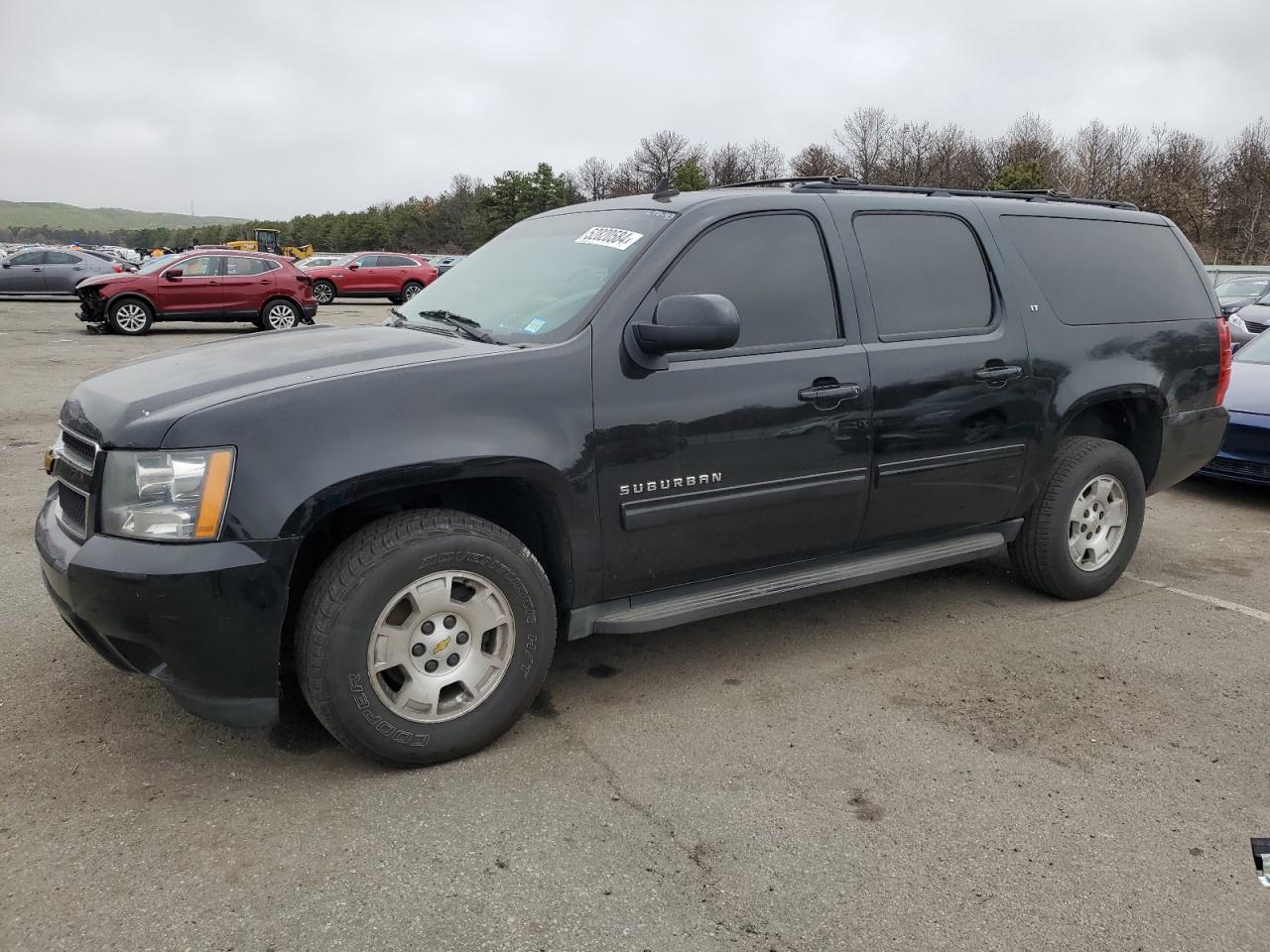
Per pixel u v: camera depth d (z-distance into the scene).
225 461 2.55
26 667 3.50
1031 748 3.12
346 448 2.64
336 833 2.57
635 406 3.10
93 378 3.17
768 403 3.34
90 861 2.42
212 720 2.70
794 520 3.51
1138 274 4.58
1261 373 7.04
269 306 18.61
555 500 2.99
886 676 3.65
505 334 3.22
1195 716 3.36
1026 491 4.19
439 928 2.21
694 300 2.95
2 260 25.80
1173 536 5.82
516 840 2.56
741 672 3.68
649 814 2.69
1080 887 2.41
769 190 3.64
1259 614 4.41
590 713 3.31
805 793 2.81
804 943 2.19
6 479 6.39
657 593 3.36
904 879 2.43
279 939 2.16
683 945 2.17
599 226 3.57
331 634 2.67
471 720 2.92
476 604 2.91
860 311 3.63
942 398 3.78
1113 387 4.30
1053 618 4.32
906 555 3.91
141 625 2.54
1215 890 2.41
